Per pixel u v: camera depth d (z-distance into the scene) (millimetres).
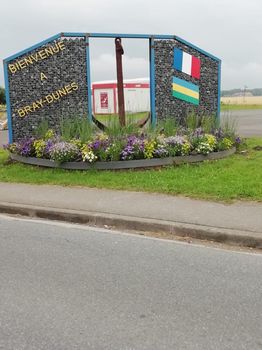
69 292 4543
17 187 9039
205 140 10984
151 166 10211
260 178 8695
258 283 4723
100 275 4965
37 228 6789
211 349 3527
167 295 4457
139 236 6328
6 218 7391
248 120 27562
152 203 7484
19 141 12117
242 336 3711
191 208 7109
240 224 6254
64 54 12469
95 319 3992
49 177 9703
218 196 7676
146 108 15469
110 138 10719
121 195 8086
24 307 4227
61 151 10242
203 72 14305
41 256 5578
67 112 12633
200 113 14328
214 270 5078
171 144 10570
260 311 4125
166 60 13492
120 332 3775
